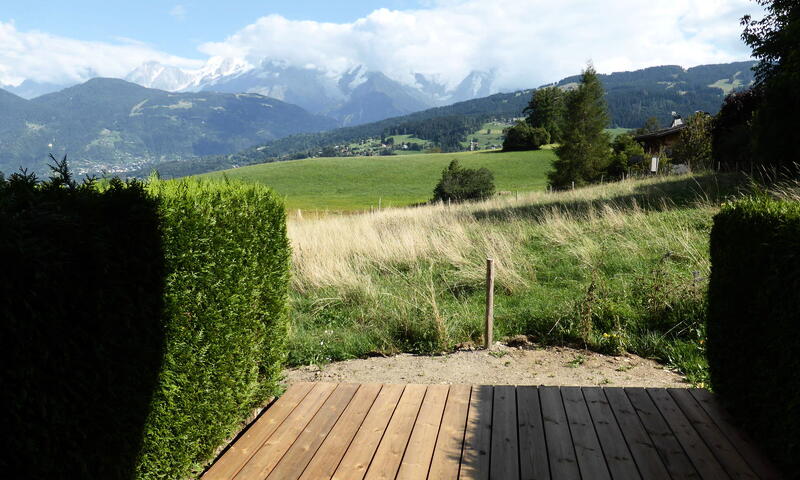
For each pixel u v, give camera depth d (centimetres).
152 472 255
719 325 392
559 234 1009
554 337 594
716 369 402
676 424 368
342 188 6850
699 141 3256
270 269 407
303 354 571
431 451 334
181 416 277
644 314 612
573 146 4353
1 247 160
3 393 163
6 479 167
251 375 375
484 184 4203
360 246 1025
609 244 925
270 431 364
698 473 306
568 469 312
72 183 218
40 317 174
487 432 359
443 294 770
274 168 8450
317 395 428
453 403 407
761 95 1875
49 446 180
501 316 651
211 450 323
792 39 1455
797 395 276
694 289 610
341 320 687
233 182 384
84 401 197
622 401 407
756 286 329
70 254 186
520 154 8581
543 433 357
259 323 384
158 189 287
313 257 923
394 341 601
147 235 238
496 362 539
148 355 239
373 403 411
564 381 487
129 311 222
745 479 299
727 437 349
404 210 1950
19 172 202
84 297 196
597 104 4422
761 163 1391
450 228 1162
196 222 287
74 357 191
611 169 4378
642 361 534
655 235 934
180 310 272
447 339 584
